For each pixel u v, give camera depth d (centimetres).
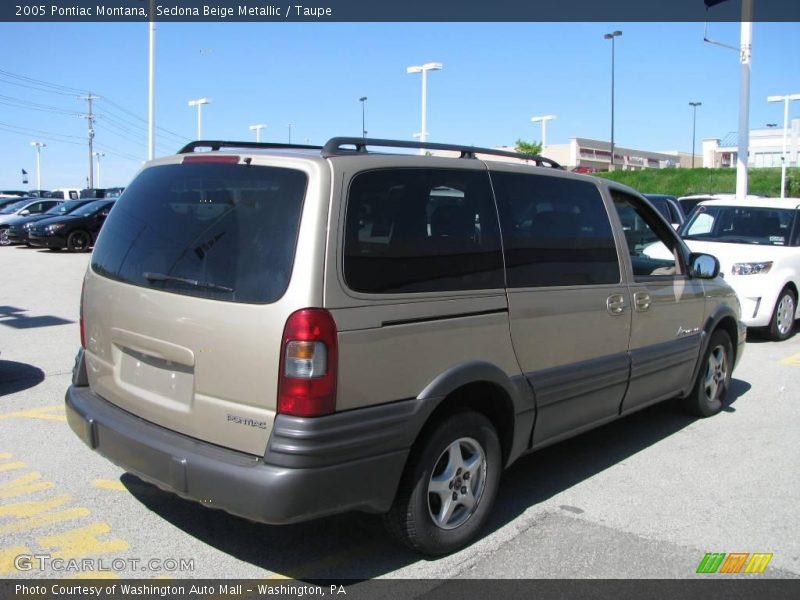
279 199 335
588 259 465
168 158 404
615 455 537
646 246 538
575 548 390
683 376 573
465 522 385
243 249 337
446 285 368
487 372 382
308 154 348
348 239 330
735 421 622
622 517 430
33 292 1352
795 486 481
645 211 542
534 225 429
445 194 381
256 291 325
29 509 426
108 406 393
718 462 523
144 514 421
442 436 365
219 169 365
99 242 423
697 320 580
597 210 482
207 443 338
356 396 327
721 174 5294
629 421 621
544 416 428
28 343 888
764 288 956
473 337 378
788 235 1025
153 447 344
